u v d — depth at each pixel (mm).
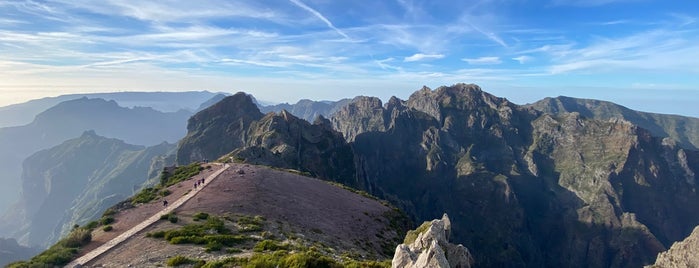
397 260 33844
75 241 47812
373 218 82250
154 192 80188
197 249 43719
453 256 39094
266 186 83125
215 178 87188
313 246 49781
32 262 41281
